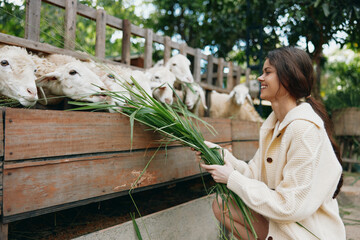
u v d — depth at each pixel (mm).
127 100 1755
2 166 1182
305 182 1362
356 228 3053
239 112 5070
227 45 7504
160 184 2004
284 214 1359
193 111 3727
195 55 4191
